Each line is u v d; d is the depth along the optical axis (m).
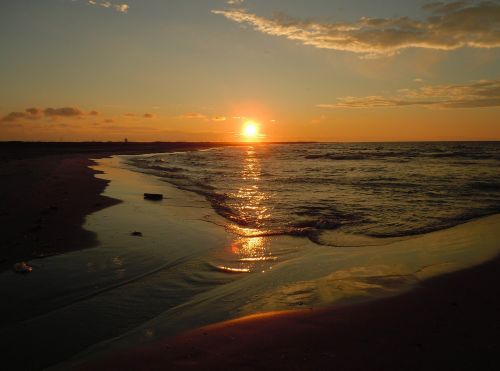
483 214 11.17
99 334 4.64
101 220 10.77
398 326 4.49
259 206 13.57
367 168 29.77
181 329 4.77
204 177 24.81
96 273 6.66
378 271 6.80
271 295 5.90
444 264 6.91
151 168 33.84
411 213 11.66
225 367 3.74
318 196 15.42
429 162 34.09
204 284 6.44
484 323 4.44
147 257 7.68
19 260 7.09
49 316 5.09
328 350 3.99
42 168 26.16
